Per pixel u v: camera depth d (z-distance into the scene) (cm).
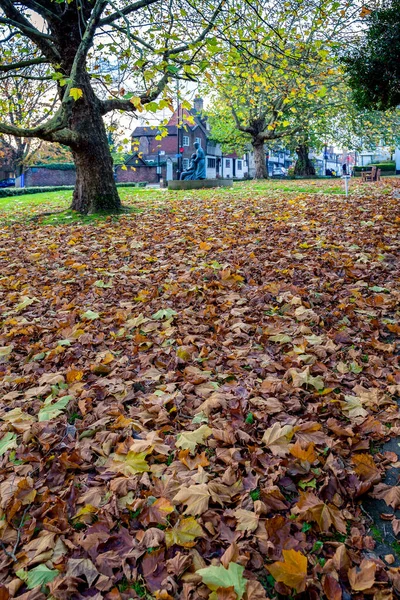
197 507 202
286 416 270
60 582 170
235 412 274
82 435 265
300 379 303
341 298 454
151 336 403
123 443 249
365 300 442
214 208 1138
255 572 176
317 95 1006
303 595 166
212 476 225
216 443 250
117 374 338
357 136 3294
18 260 727
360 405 280
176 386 315
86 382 329
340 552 178
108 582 173
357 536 190
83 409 293
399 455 241
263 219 901
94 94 1111
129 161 5231
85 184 1164
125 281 568
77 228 977
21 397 317
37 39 1012
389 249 600
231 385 307
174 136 5669
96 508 208
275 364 331
